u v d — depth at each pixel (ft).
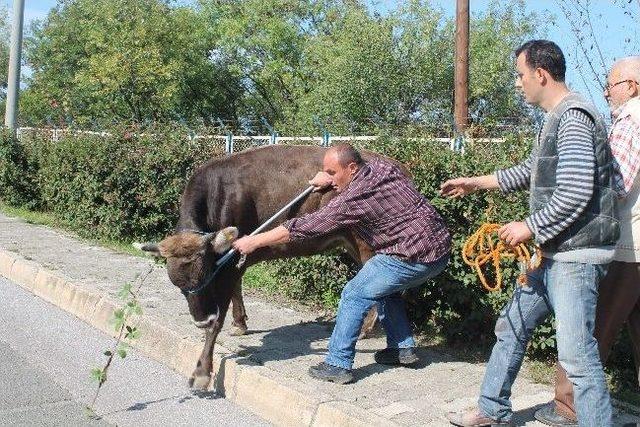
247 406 16.16
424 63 75.92
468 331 19.61
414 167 20.02
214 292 16.63
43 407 15.78
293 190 18.31
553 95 11.87
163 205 34.37
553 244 11.60
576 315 11.48
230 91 127.34
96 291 23.80
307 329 20.85
